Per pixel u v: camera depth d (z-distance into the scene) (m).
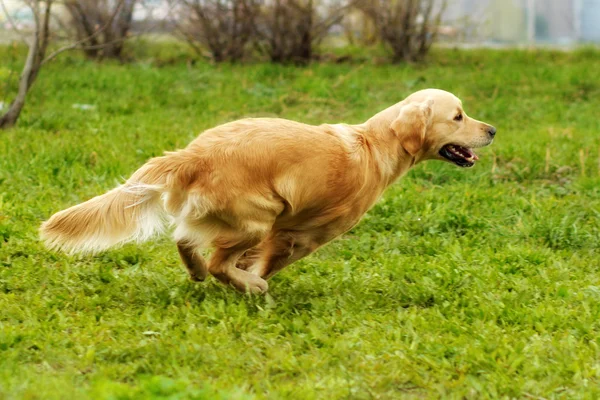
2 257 6.65
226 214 5.68
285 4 17.81
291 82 15.70
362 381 4.85
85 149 9.67
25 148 9.60
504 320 5.88
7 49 17.11
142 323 5.50
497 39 23.36
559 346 5.37
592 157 10.42
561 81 16.08
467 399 4.79
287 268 6.89
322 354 5.19
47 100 13.10
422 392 4.88
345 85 15.30
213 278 6.45
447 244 7.53
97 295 5.98
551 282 6.67
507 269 6.93
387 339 5.50
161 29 18.42
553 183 9.66
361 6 18.39
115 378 4.83
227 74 16.17
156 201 5.68
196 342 5.24
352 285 6.46
